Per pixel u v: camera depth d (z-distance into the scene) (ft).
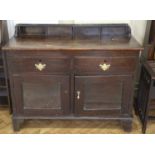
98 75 5.60
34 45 5.45
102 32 6.40
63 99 5.87
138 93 6.91
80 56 5.39
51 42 5.77
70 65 5.49
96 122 6.74
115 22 6.74
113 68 5.52
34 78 5.64
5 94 6.91
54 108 6.00
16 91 5.80
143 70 6.38
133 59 5.45
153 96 5.96
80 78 5.61
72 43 5.69
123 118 6.09
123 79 5.66
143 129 6.24
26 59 5.42
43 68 5.50
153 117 6.43
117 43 5.71
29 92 5.87
